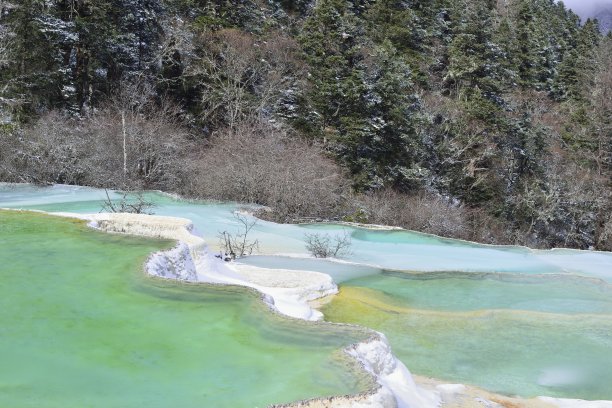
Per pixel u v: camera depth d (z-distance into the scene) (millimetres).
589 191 35156
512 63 42906
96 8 27938
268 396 5133
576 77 49312
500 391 7215
